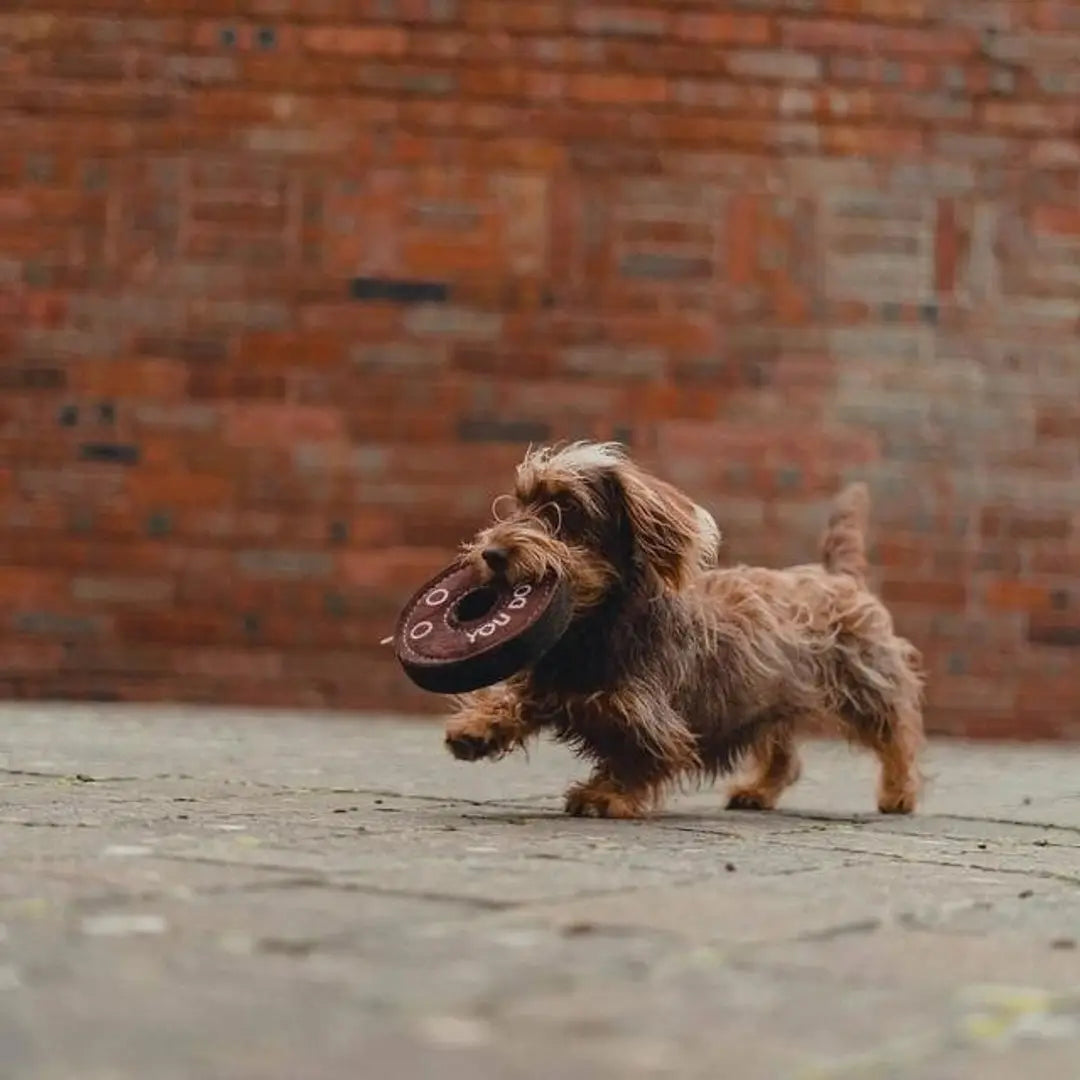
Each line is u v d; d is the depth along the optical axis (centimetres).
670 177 1499
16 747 993
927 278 1508
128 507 1491
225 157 1498
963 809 874
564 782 902
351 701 1490
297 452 1495
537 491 709
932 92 1509
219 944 399
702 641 748
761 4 1500
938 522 1503
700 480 1498
